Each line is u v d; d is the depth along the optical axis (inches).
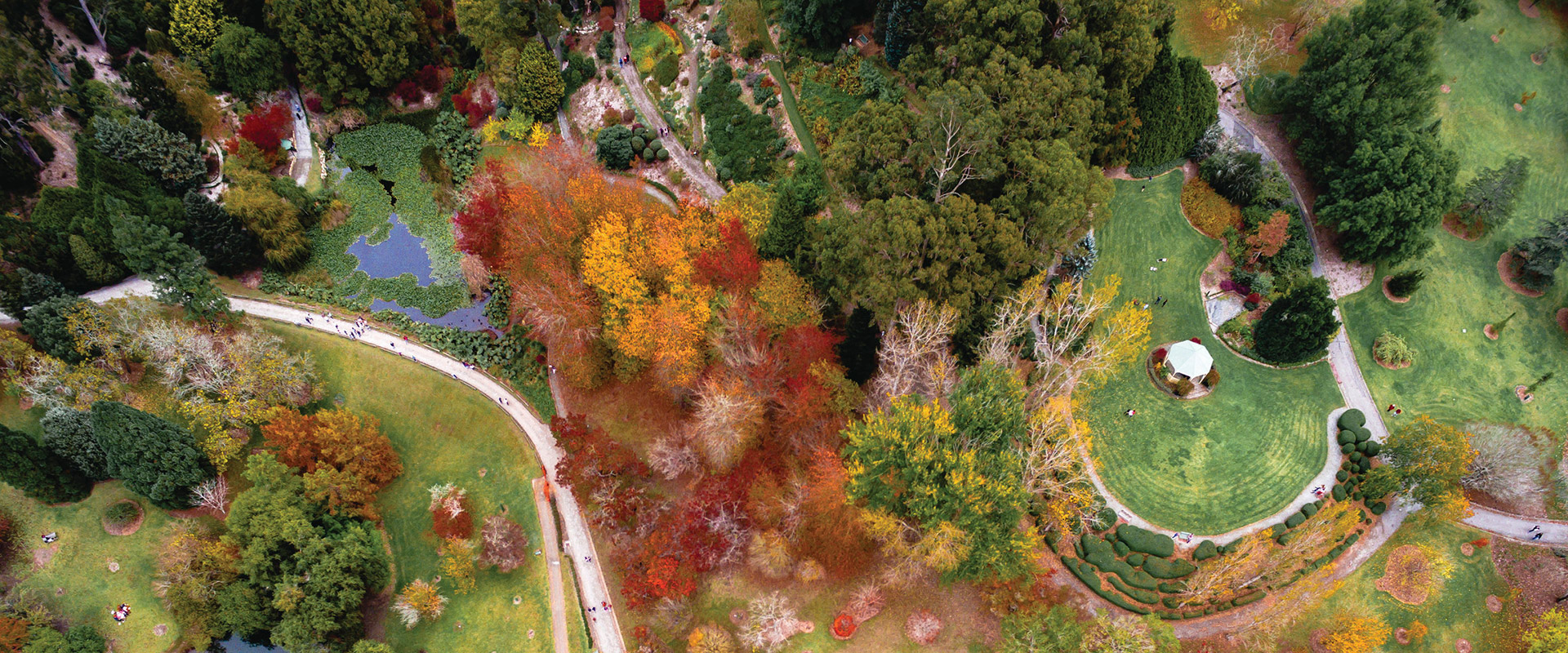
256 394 2874.0
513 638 2635.3
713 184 3528.5
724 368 2618.1
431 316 3348.9
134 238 2915.8
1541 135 3132.4
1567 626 2119.8
